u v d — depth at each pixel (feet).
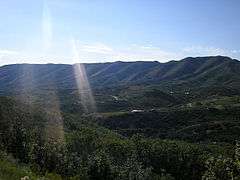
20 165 89.51
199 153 431.43
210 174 141.90
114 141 433.07
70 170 206.18
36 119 376.68
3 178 58.18
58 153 229.66
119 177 286.66
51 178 88.63
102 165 263.70
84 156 339.16
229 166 117.29
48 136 332.80
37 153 194.29
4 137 187.73
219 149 473.26
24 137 223.51
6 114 271.90
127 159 364.17
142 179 331.16
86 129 487.20
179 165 421.59
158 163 424.05
